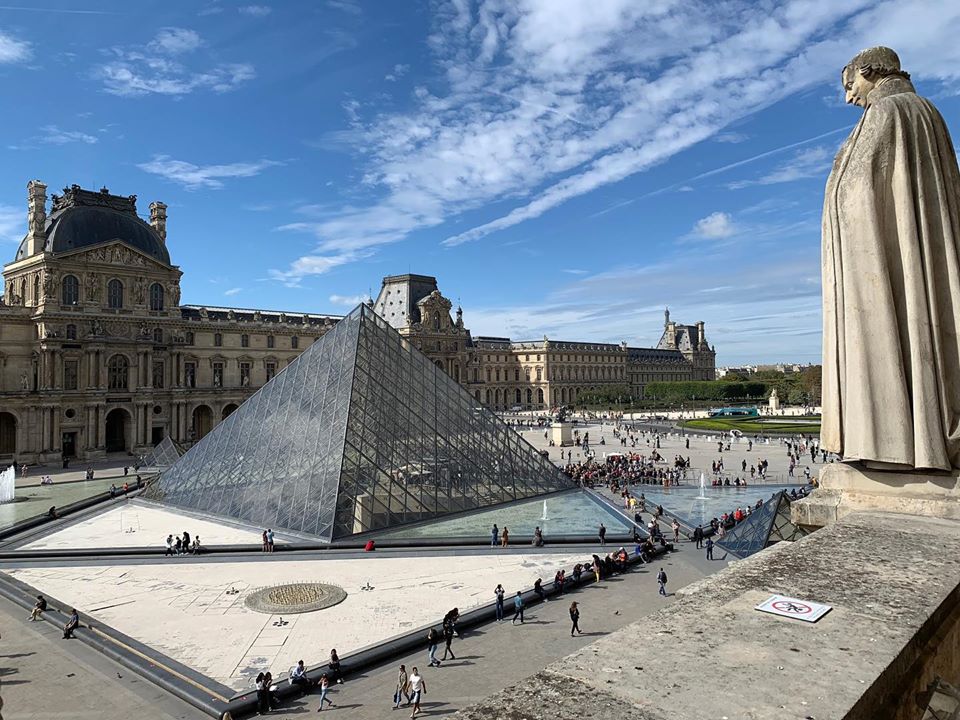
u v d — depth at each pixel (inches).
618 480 3789.4
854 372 433.4
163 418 5836.6
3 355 5108.3
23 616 1785.2
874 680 231.1
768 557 370.9
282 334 6958.7
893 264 422.3
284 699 1300.4
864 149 429.1
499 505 3073.3
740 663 250.8
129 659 1460.4
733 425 7204.7
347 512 2536.9
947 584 313.6
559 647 1531.7
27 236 5511.8
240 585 1995.6
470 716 229.3
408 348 3339.1
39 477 4362.7
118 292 5590.6
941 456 404.8
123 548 2428.6
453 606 1790.1
